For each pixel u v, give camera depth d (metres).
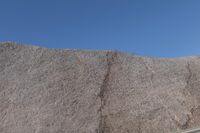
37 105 17.38
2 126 15.96
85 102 18.31
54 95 18.12
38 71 19.25
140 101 19.86
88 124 17.11
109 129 17.30
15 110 16.86
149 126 18.41
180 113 20.16
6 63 19.11
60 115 17.16
